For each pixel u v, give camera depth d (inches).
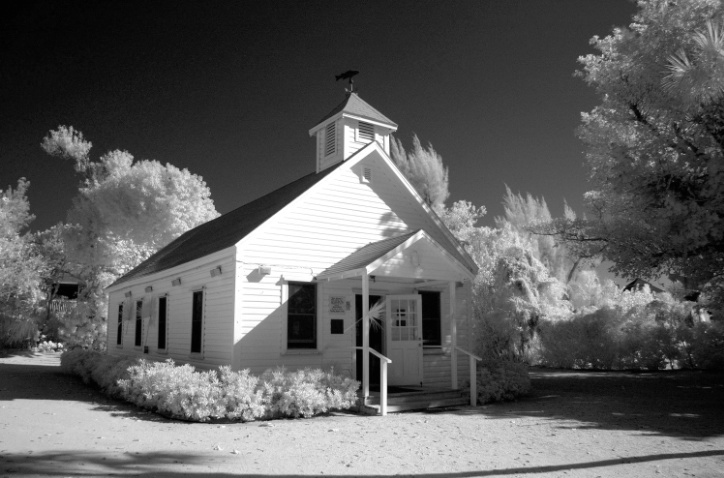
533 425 378.6
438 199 1339.8
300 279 509.7
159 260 800.9
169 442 313.3
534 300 954.1
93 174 1285.7
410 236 472.7
